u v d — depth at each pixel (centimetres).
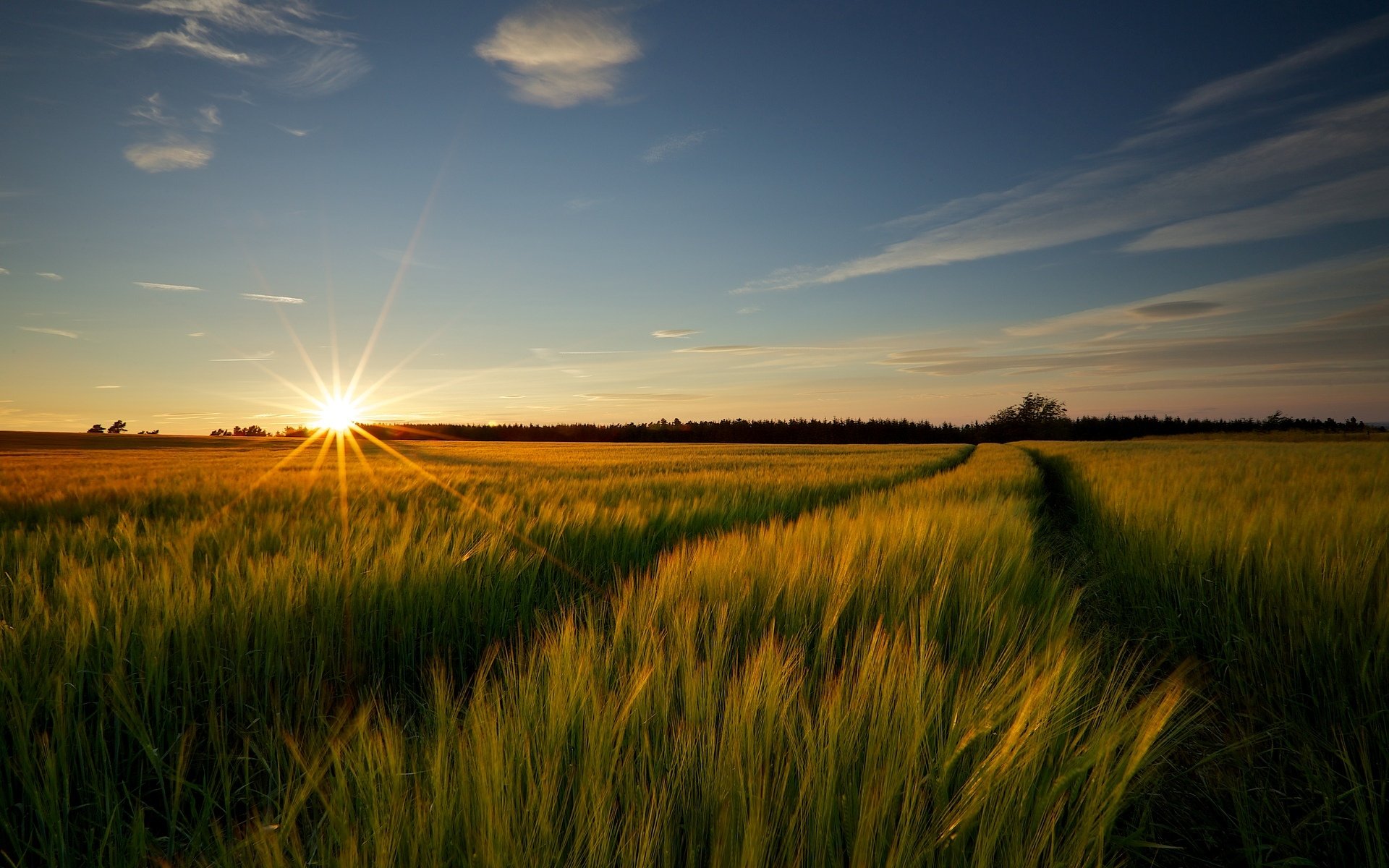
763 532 543
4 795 221
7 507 829
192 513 757
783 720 182
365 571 396
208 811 196
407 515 623
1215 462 1477
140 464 2262
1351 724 260
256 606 330
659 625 294
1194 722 295
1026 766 166
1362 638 288
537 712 191
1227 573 398
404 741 209
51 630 287
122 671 260
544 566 516
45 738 213
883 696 194
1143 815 203
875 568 377
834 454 3412
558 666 210
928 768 179
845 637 296
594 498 886
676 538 669
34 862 205
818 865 144
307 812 181
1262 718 300
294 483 1132
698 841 154
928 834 146
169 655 292
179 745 245
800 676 230
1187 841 219
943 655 282
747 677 207
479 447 5103
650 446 5456
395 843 141
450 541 504
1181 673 192
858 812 154
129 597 318
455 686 351
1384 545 388
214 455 3591
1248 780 245
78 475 1480
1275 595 357
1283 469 1176
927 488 1005
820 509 732
